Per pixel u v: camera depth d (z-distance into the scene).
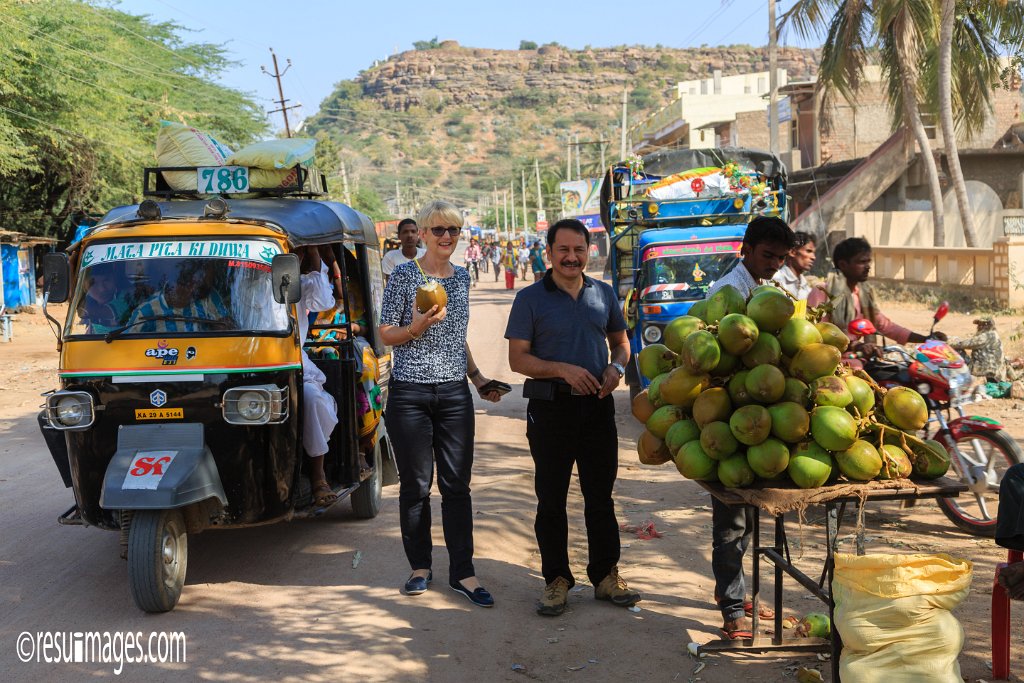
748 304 4.19
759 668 4.67
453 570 5.81
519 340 5.38
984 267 22.78
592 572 5.66
